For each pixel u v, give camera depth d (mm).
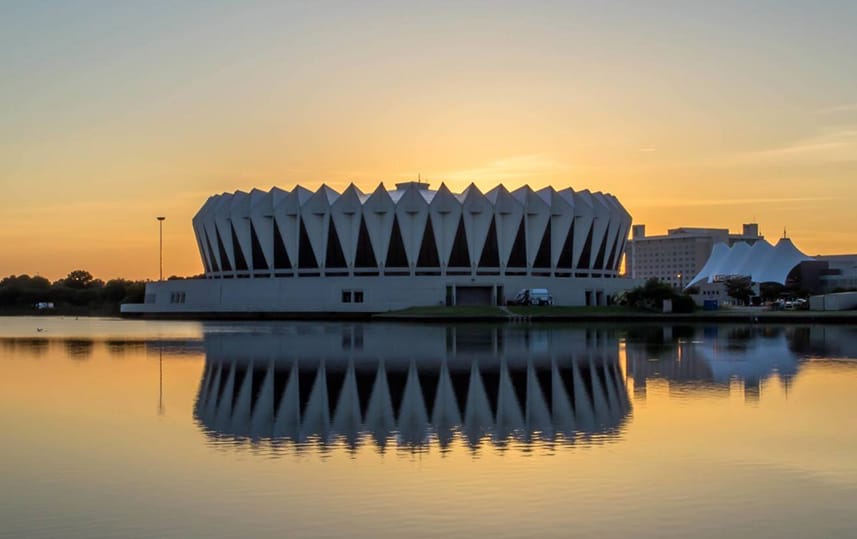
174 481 19969
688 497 18609
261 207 122250
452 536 16172
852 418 28062
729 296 142750
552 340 64312
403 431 26141
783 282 146500
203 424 27328
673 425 26891
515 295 116188
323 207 118438
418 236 116875
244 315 122188
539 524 16828
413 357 49656
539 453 22875
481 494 18828
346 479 20094
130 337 73312
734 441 24281
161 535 16312
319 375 40562
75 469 21141
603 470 20922
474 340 64375
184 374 41250
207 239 135250
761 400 32125
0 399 32750
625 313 102688
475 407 30719
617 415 28844
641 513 17531
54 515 17484
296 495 18797
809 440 24406
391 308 114688
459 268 117500
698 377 39219
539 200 119000
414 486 19484
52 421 27844
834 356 49562
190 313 131625
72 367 44938
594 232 124500
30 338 72625
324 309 116688
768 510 17734
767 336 69188
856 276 156125
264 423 27547
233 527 16719
